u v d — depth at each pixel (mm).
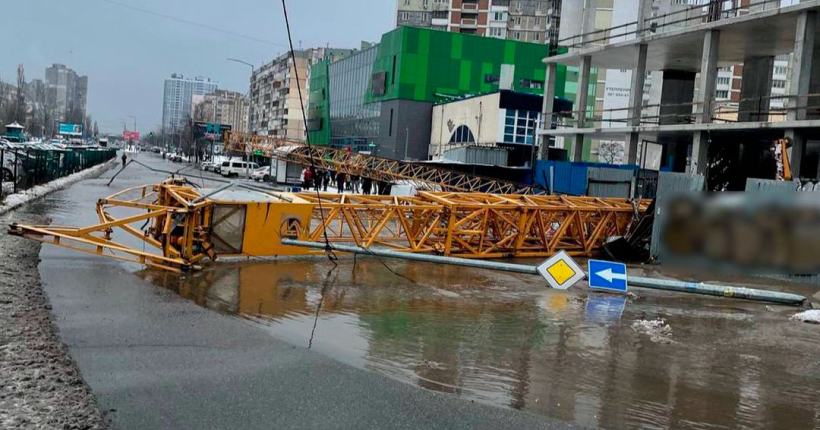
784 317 9547
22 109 108250
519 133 53094
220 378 5770
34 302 7680
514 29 112625
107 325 7145
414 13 122375
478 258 14547
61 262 10438
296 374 5992
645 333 8273
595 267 11109
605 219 16844
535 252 15609
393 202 13875
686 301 10703
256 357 6414
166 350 6441
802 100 21266
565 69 78500
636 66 28359
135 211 20828
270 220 11984
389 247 14438
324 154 47844
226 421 4883
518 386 6078
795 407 5855
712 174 26984
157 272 10375
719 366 6977
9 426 4352
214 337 6996
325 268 11875
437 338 7594
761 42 25312
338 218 14562
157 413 4945
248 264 11742
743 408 5781
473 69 76688
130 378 5617
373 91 81188
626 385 6246
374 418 5094
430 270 12477
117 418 4801
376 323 8141
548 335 7980
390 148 75438
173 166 74312
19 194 22734
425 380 6094
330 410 5203
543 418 5289
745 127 22328
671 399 5926
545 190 28219
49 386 5156
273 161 51500
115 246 10578
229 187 12102
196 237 11008
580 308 9688
